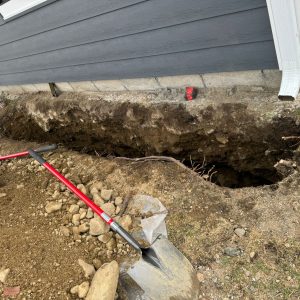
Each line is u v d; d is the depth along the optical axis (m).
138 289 2.43
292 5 2.25
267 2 2.30
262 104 2.88
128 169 3.33
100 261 2.69
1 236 3.04
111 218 2.74
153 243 2.51
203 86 3.29
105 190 3.15
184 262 2.41
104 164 3.52
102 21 3.30
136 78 3.64
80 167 3.63
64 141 4.59
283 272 2.23
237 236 2.48
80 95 4.25
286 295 2.14
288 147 2.79
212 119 3.09
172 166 3.18
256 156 3.08
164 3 2.82
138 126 3.58
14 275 2.72
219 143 3.18
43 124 4.59
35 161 3.96
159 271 2.38
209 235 2.56
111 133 3.94
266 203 2.59
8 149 4.52
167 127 3.35
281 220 2.46
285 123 2.73
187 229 2.65
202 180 2.95
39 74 4.54
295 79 2.65
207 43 2.89
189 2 2.70
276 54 2.62
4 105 5.30
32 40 4.09
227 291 2.26
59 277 2.63
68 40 3.74
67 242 2.87
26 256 2.83
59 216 3.12
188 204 2.80
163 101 3.44
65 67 4.12
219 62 2.97
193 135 3.26
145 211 2.89
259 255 2.35
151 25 3.04
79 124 4.23
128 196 3.06
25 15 3.82
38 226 3.06
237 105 2.99
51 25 3.71
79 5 3.29
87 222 2.97
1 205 3.38
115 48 3.47
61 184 3.46
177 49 3.08
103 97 3.99
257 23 2.56
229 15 2.62
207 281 2.34
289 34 2.40
